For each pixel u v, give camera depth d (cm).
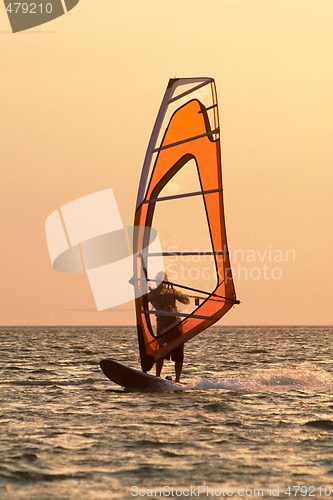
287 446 3109
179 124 4534
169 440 3206
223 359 8562
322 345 14512
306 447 3094
